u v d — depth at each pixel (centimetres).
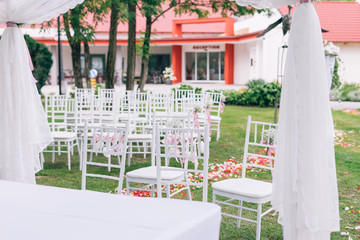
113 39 1155
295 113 329
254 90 1670
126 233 193
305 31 327
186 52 2823
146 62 1222
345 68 1948
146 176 412
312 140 322
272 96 1638
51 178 620
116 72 2761
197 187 564
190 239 207
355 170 664
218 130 931
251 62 2467
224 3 1243
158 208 231
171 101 880
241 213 471
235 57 2664
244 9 1227
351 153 792
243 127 1119
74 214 218
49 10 447
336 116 1340
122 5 1014
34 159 466
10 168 445
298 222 322
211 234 229
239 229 419
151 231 196
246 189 372
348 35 1959
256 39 2261
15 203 237
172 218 214
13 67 445
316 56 329
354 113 1415
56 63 2892
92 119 777
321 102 329
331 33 1973
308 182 320
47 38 2639
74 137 685
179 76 2788
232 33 2614
